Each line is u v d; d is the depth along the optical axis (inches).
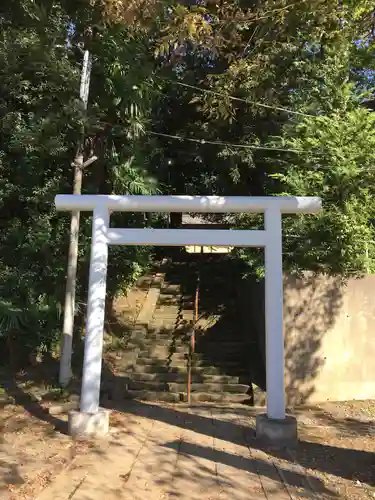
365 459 206.5
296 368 311.1
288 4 256.1
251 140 433.4
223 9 264.1
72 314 319.0
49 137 312.5
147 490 171.6
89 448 214.7
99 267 246.7
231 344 380.2
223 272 538.0
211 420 267.0
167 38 230.2
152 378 339.3
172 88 464.1
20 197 323.0
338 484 179.5
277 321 237.9
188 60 461.4
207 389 327.3
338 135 326.3
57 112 319.9
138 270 438.6
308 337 315.3
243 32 309.0
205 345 381.4
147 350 378.3
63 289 343.3
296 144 344.2
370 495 169.6
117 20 249.4
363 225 316.5
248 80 336.5
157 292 484.1
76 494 166.4
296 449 219.3
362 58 377.4
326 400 312.0
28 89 323.9
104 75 346.9
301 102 374.0
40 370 338.0
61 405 279.0
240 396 316.2
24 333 329.1
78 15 329.7
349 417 277.3
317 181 332.8
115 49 333.7
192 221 777.6
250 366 347.9
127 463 197.9
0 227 332.8
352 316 320.5
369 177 317.7
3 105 319.3
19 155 327.6
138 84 353.1
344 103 352.5
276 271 240.2
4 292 317.1
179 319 432.1
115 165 376.5
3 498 161.9
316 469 194.4
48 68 310.0
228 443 226.4
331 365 315.0
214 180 506.6
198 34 232.2
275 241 242.2
